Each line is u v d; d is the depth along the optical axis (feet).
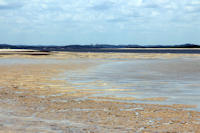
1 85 51.96
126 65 106.01
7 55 205.67
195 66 100.07
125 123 24.53
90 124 24.07
